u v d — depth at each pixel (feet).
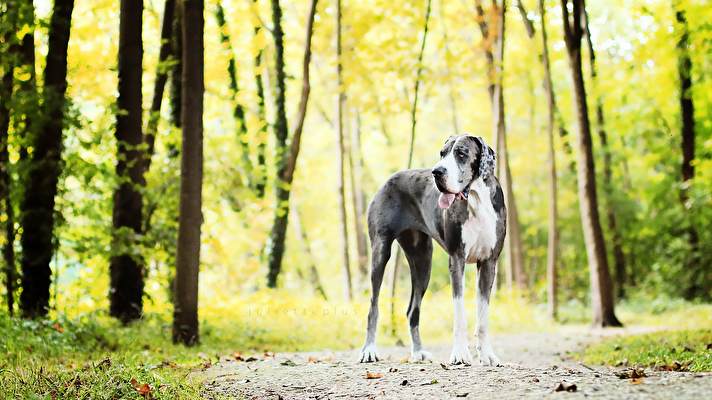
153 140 46.29
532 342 43.45
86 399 18.74
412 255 27.66
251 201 54.19
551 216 66.08
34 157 36.14
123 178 38.55
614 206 91.56
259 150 67.31
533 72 89.61
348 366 24.45
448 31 81.30
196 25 35.27
